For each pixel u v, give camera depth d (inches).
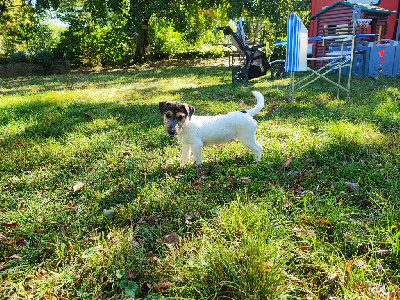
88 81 214.7
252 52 174.9
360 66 185.3
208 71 247.6
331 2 243.0
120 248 40.2
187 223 46.3
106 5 305.0
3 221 48.6
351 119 89.4
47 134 89.0
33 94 151.9
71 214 50.1
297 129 84.0
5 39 345.7
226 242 40.4
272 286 32.6
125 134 85.8
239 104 117.9
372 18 200.8
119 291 36.1
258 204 48.4
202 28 346.3
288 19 110.5
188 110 58.8
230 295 33.7
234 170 61.0
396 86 138.3
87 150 75.7
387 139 72.0
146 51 344.2
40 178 62.1
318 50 215.9
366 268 35.4
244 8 282.7
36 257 41.8
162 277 36.5
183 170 63.6
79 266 39.2
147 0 275.1
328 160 65.1
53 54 308.3
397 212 43.6
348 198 49.9
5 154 72.6
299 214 46.0
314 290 33.8
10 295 35.1
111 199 54.1
